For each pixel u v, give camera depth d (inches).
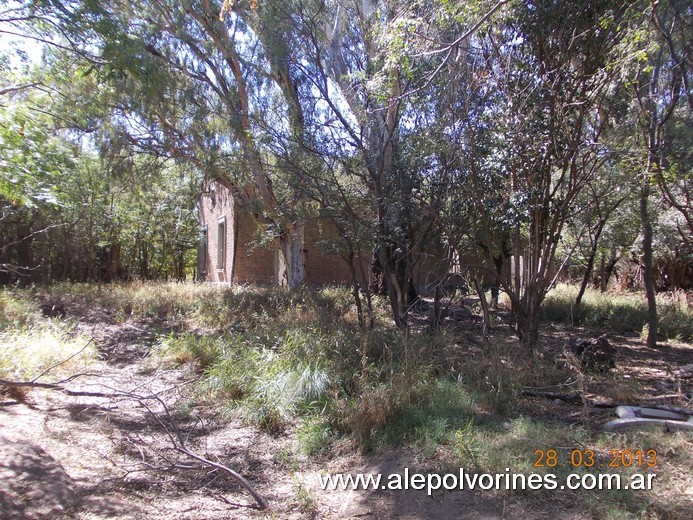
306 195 380.2
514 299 339.9
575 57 301.0
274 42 413.4
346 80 407.2
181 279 951.0
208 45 472.4
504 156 302.8
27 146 310.0
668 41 332.5
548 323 522.6
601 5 283.3
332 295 537.0
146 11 434.3
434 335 327.9
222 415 249.6
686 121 380.8
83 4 292.2
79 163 555.2
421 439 199.3
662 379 298.8
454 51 318.0
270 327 370.6
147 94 399.2
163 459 200.1
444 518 155.3
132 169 518.0
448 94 325.7
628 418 213.8
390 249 386.6
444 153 325.1
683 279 674.2
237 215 764.0
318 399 240.5
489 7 275.0
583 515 146.6
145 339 396.5
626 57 274.2
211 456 210.7
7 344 275.0
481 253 367.9
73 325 386.9
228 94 456.4
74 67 393.1
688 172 381.4
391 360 273.7
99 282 767.7
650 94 358.9
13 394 241.9
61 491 160.7
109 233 806.5
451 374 271.3
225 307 484.4
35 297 521.3
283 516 166.6
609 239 534.6
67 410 239.3
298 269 605.9
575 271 887.1
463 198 329.1
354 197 380.8
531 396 257.9
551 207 330.6
